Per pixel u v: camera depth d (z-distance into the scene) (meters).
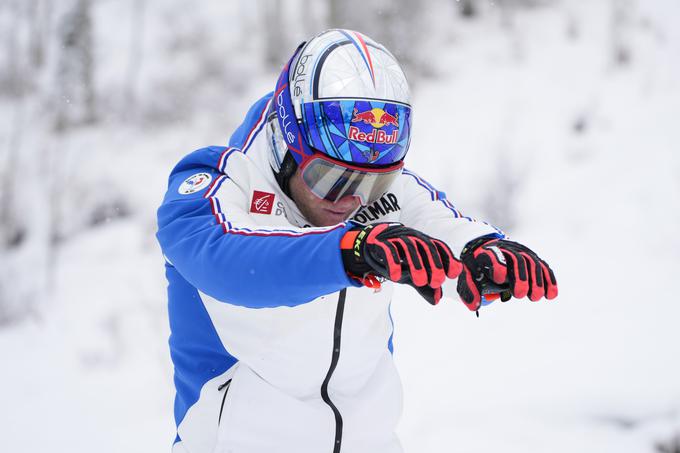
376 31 30.61
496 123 25.94
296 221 4.72
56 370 14.84
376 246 3.27
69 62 31.67
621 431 10.73
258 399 4.83
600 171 22.27
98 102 31.97
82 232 23.36
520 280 3.66
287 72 4.52
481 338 13.72
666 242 18.27
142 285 19.00
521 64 29.89
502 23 33.41
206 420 4.94
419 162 24.05
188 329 4.91
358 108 4.14
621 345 13.02
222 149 4.76
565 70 29.08
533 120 25.84
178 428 5.17
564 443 10.43
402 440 10.68
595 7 34.31
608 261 17.31
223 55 34.62
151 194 25.22
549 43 31.42
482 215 20.61
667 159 22.34
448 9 35.03
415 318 14.76
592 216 20.00
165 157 27.66
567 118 25.70
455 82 29.16
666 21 32.69
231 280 3.74
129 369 14.70
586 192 21.27
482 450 10.29
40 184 26.17
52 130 30.47
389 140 4.21
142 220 23.64
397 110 4.21
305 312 4.66
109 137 29.66
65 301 18.48
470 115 26.69
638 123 24.86
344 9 31.58
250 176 4.63
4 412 12.91
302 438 4.86
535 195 21.45
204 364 4.93
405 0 31.09
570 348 13.05
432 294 3.25
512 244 3.98
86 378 14.39
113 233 22.94
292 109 4.37
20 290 18.97
